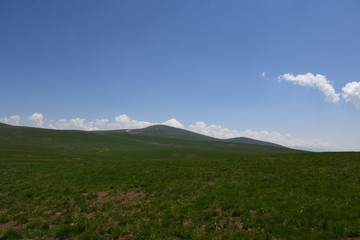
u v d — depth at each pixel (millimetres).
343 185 22562
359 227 13562
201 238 13641
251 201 19328
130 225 16203
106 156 101688
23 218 18281
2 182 31984
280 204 18016
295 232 13688
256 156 52844
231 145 194375
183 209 18688
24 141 155625
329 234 13195
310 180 25594
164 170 36125
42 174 36969
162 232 14695
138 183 28844
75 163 51344
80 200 22859
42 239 14500
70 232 15312
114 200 22578
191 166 39531
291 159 43500
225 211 17891
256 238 13344
